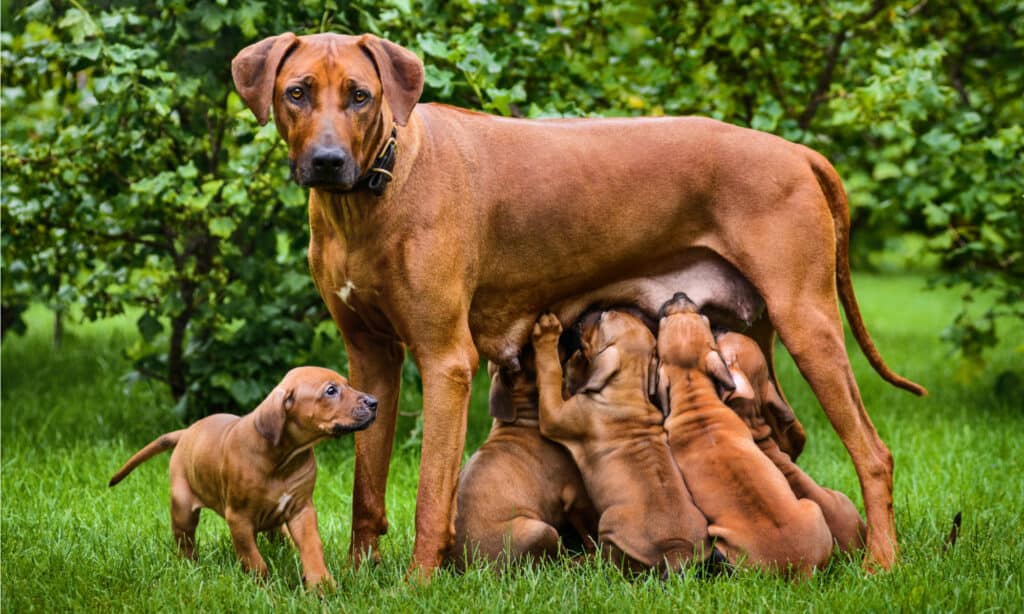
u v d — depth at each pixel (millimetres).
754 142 6156
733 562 5531
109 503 7480
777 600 5238
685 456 5926
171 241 9820
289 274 9273
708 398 6051
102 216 9617
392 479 8359
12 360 13484
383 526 6320
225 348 9422
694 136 6188
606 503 5859
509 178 5938
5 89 10422
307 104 5266
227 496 5699
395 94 5352
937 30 12258
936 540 6480
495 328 6156
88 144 9055
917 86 9617
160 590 5453
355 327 6066
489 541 5906
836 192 6332
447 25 9625
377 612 5211
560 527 6297
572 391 6461
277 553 6391
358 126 5281
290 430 5551
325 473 8492
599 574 5582
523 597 5340
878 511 6078
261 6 8367
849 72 11438
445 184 5695
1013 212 10734
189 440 6047
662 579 5602
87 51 8469
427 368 5711
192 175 8609
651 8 10492
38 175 9125
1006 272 11648
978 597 5301
